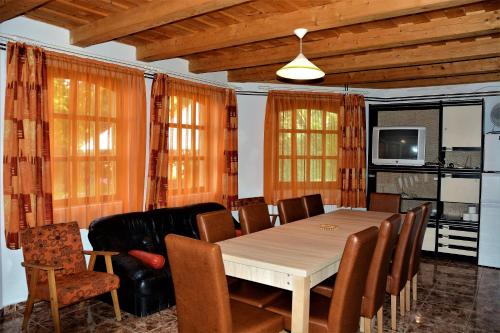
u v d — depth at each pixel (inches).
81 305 130.6
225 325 72.2
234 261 90.3
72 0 110.4
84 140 138.9
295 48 152.6
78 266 122.4
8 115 116.9
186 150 178.7
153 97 162.2
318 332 82.3
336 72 175.5
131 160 154.2
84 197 139.5
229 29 132.3
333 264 91.8
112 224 136.1
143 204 161.2
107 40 130.7
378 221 140.6
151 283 121.6
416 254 131.5
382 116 228.4
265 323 80.7
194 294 75.0
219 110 196.5
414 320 123.6
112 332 110.7
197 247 71.5
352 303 83.0
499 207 182.2
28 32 124.3
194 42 141.1
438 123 212.5
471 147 193.8
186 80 179.5
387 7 100.6
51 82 129.1
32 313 123.2
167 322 117.9
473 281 163.6
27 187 119.7
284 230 122.0
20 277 125.5
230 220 118.6
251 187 214.4
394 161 213.3
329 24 111.4
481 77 191.5
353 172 220.4
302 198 162.1
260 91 213.5
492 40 139.9
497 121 192.4
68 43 135.5
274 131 212.5
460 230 194.7
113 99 148.0
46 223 125.2
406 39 129.0
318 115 219.3
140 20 113.0
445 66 174.9
